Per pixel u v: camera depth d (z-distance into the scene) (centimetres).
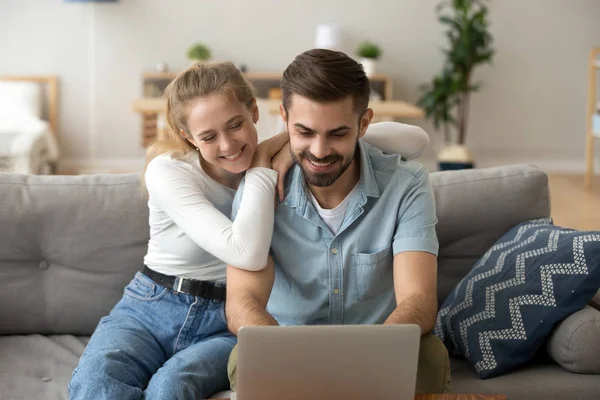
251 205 172
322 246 179
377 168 180
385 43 709
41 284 226
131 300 200
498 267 208
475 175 234
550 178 677
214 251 173
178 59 698
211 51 700
